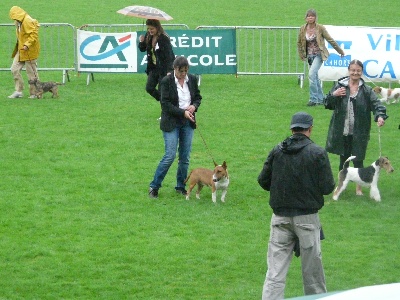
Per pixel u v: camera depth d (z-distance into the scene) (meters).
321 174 9.58
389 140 18.34
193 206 14.16
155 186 14.51
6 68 25.36
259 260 11.87
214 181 14.02
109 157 16.89
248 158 16.92
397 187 15.18
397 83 23.42
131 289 10.84
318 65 21.36
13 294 10.62
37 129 18.89
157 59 17.45
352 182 15.02
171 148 14.25
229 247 12.34
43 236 12.69
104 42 23.80
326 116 20.41
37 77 22.19
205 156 16.97
